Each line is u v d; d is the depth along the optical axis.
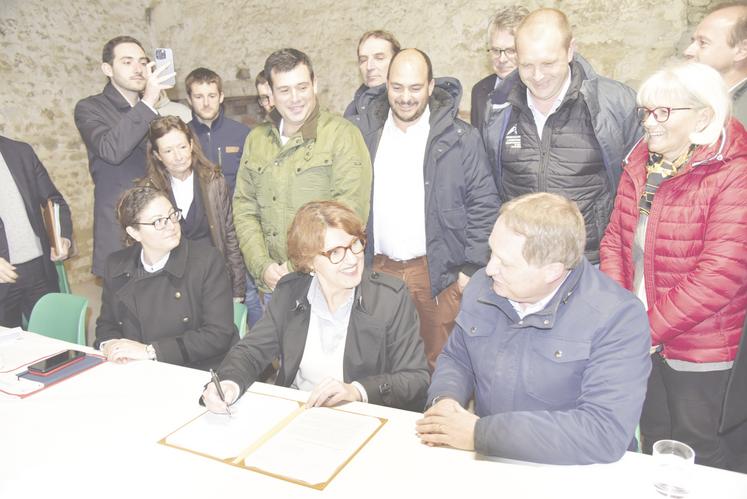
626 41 4.09
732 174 1.63
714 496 1.10
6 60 4.98
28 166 3.08
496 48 2.73
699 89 1.60
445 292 2.61
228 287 2.26
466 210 2.51
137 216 2.04
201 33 5.95
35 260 3.12
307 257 1.70
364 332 1.80
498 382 1.45
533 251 1.24
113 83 3.17
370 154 2.60
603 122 2.12
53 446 1.38
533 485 1.16
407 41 4.91
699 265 1.67
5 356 1.97
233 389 1.60
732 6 2.12
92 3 5.64
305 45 5.43
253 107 5.97
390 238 2.59
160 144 2.67
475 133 2.46
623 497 1.11
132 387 1.70
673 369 1.82
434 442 1.31
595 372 1.31
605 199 2.23
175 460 1.30
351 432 1.38
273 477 1.22
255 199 2.73
